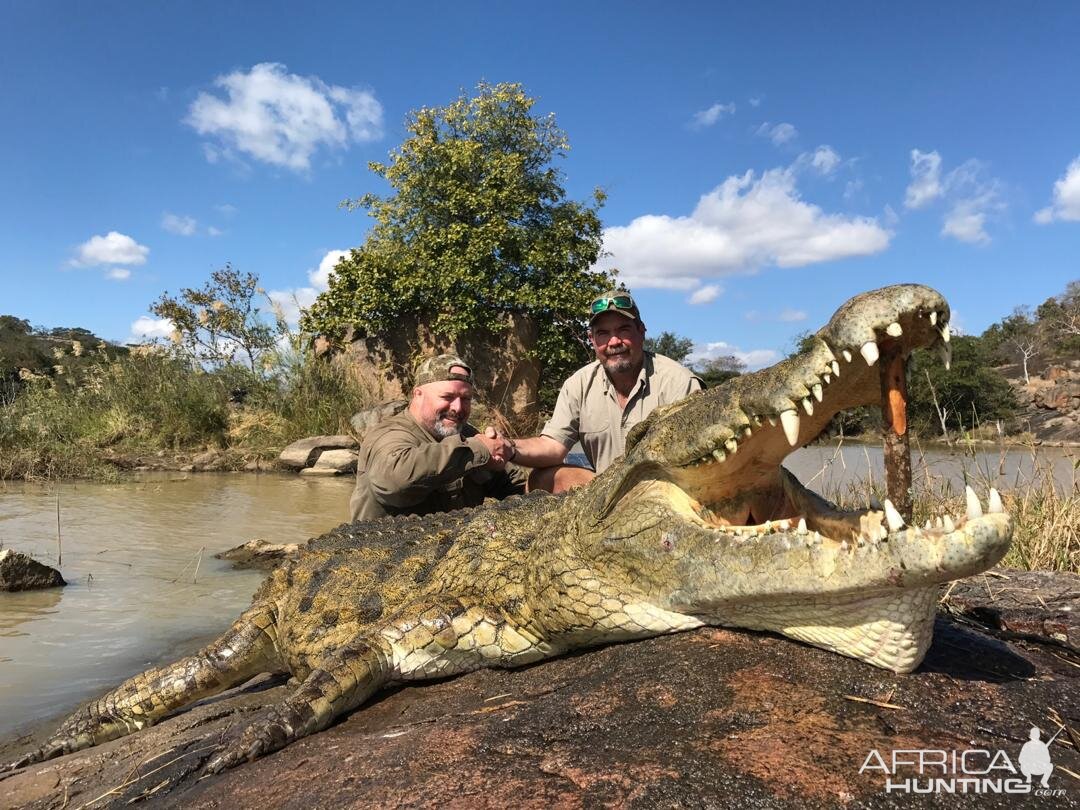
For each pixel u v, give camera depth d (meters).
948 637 2.80
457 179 23.72
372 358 22.06
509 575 3.51
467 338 21.98
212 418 19.45
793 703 2.19
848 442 11.96
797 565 2.36
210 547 8.88
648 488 2.93
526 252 22.48
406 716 2.97
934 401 6.78
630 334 5.94
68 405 19.55
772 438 2.71
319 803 2.06
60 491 13.25
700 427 2.66
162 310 24.83
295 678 4.75
